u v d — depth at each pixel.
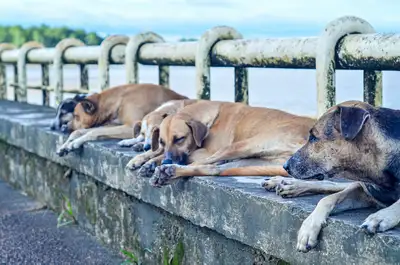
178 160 4.59
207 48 6.12
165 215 4.48
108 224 5.35
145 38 7.33
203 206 3.91
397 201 2.86
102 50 7.84
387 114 3.10
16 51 11.59
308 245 3.00
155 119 5.16
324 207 3.05
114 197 5.20
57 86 9.32
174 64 6.86
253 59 5.63
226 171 4.07
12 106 9.62
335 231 2.95
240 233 3.60
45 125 6.87
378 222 2.76
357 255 2.85
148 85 6.30
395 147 3.00
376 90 4.79
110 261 5.00
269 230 3.37
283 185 3.43
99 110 6.16
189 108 4.84
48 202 6.68
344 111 3.01
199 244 4.10
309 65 5.08
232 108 4.79
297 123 4.38
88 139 5.62
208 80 6.21
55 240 5.59
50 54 9.86
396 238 2.67
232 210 3.65
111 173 5.08
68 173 6.07
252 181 3.87
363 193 3.17
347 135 2.96
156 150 4.77
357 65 4.64
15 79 12.03
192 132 4.64
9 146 7.93
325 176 3.21
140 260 4.85
